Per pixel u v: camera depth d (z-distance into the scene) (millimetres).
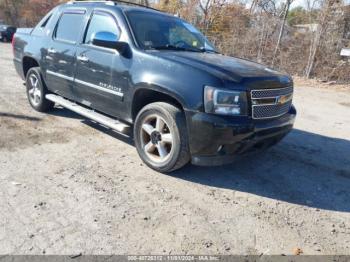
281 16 16547
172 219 3354
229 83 3725
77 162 4453
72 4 5699
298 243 3168
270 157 5172
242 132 3740
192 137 3838
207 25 19203
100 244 2918
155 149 4383
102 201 3576
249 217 3514
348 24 13992
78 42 5199
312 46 14266
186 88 3812
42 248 2812
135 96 4359
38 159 4441
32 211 3299
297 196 4047
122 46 4402
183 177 4262
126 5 5188
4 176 3922
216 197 3855
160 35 4840
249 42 16359
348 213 3770
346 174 4781
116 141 5270
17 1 41969
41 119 6020
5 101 6973
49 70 5820
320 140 6254
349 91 12094
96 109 5117
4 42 25750
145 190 3871
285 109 4484
